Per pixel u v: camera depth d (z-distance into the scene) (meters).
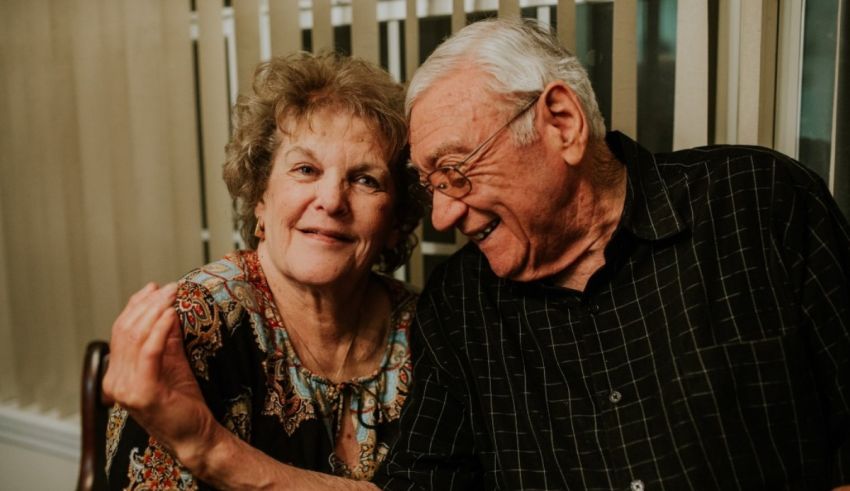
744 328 0.94
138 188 1.73
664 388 0.96
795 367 0.92
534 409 1.05
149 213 1.73
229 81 1.64
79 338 1.88
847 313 0.92
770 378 0.92
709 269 0.98
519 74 0.92
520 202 0.95
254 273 1.12
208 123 1.63
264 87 1.10
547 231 1.00
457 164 0.93
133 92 1.69
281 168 1.06
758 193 0.99
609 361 1.01
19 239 1.94
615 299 1.02
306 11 1.55
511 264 1.01
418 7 1.43
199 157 1.71
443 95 0.93
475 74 0.92
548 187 0.96
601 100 1.34
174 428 0.86
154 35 1.66
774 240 0.95
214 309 1.03
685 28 1.24
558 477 1.01
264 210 1.13
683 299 0.98
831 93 1.30
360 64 1.12
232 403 1.03
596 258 1.05
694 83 1.25
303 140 1.03
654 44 1.34
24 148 1.89
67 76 1.77
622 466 0.97
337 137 1.03
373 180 1.07
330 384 1.12
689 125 1.26
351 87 1.05
